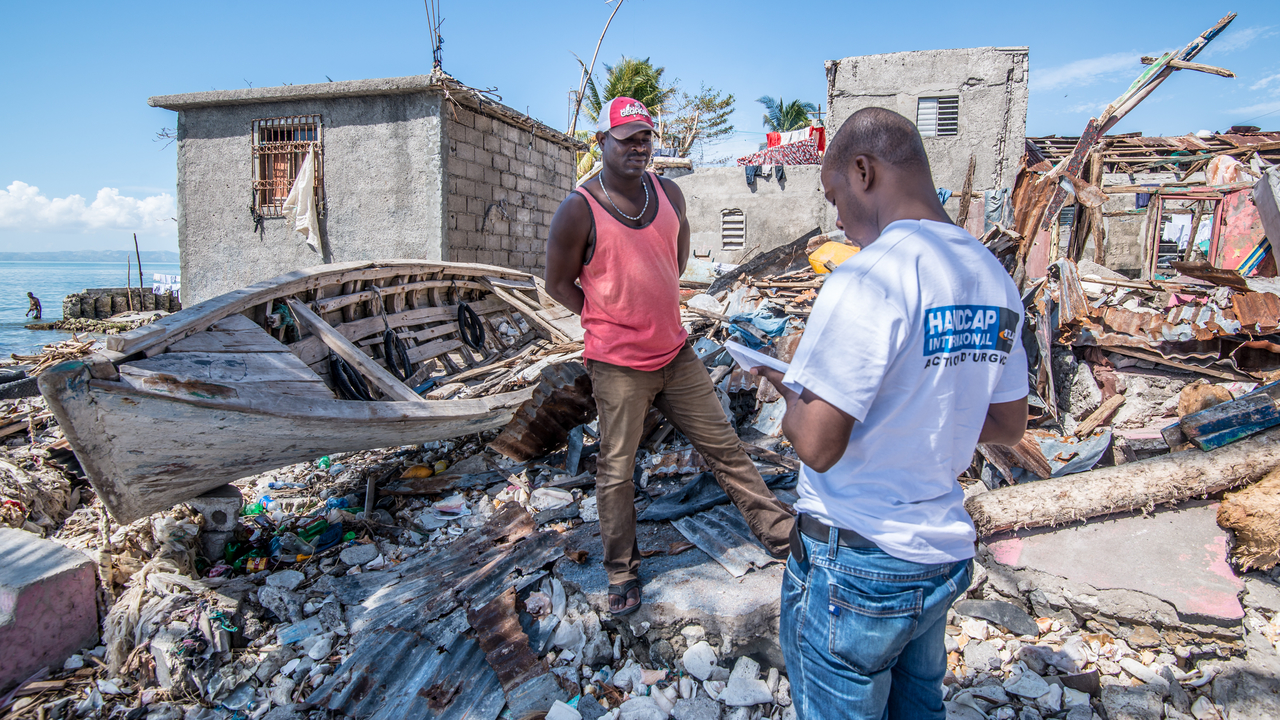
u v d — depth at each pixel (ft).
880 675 4.12
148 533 11.27
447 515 12.64
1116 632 9.05
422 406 12.43
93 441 8.56
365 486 13.96
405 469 14.70
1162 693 7.98
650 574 9.44
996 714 7.73
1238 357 13.78
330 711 8.02
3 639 8.52
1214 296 17.46
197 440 9.51
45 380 7.95
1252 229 40.11
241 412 9.52
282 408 10.00
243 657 8.99
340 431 10.96
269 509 13.05
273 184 33.09
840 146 4.31
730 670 8.48
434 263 20.01
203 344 10.91
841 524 4.00
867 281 3.59
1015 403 4.28
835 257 21.86
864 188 4.21
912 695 4.75
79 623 9.32
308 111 31.86
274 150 32.60
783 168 55.67
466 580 9.79
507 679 8.10
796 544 4.43
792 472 12.56
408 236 30.91
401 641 8.79
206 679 8.61
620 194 7.84
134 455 9.07
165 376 8.95
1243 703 7.77
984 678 8.33
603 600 9.09
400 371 16.93
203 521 11.32
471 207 32.60
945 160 50.98
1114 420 13.87
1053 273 15.71
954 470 4.12
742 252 57.00
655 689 8.22
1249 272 34.06
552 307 23.27
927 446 3.86
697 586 9.02
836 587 4.03
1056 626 9.27
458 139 31.30
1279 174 24.97
